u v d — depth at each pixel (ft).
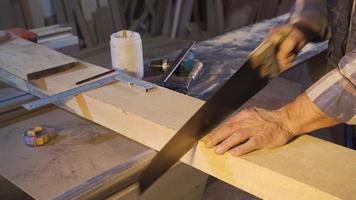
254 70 2.91
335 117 2.75
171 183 3.73
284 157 2.71
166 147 2.83
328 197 2.38
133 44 4.12
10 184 3.79
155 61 4.83
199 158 2.95
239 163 2.72
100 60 10.65
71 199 2.73
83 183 2.88
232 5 12.59
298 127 2.85
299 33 3.26
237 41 5.71
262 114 2.94
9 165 3.25
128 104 3.32
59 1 11.32
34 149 3.45
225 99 2.92
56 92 3.68
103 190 2.85
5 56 4.17
